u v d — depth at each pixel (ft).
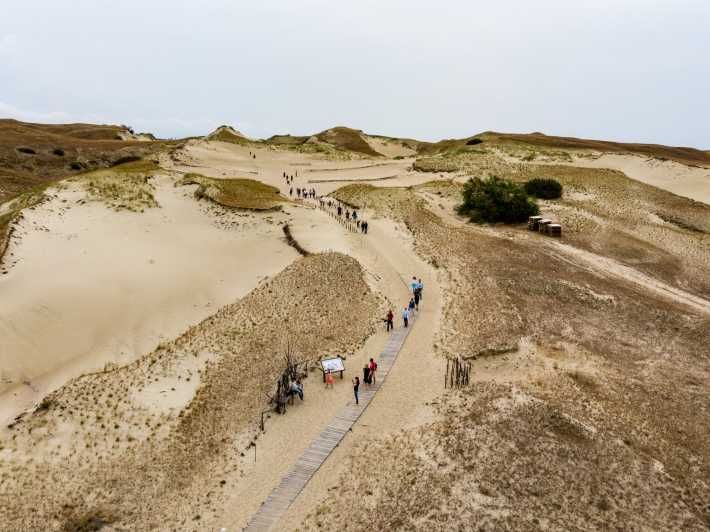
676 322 129.90
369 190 249.96
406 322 129.90
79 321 135.33
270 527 75.36
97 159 323.57
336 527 73.00
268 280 156.56
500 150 320.50
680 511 72.33
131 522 77.56
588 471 78.54
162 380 108.88
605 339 121.39
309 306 136.98
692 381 105.91
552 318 129.70
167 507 80.28
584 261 169.17
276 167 322.14
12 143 320.50
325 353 118.93
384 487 78.64
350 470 84.43
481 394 98.58
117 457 88.63
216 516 78.48
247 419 99.25
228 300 150.71
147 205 198.39
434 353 117.19
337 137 438.40
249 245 181.37
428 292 149.28
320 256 161.99
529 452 82.12
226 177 280.72
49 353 125.49
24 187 261.65
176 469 87.15
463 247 178.91
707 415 95.09
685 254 182.60
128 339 132.98
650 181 269.64
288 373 105.81
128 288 150.20
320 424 96.89
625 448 83.51
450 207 231.71
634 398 99.14
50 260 154.30
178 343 125.80
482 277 153.07
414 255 175.42
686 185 261.65
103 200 194.29
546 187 237.66
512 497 73.92
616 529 69.36
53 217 176.04
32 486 82.33
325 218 203.62
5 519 76.84
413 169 306.96
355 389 101.19
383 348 120.67
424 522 70.85
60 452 89.10
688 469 81.05
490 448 83.30
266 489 82.79
